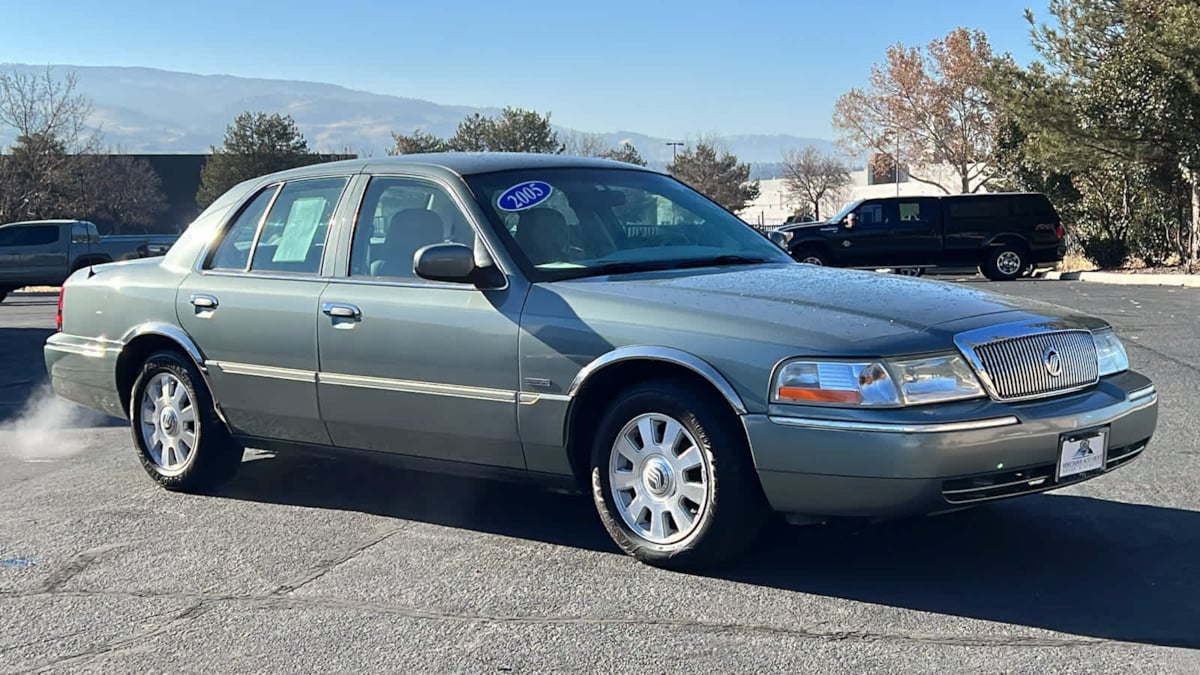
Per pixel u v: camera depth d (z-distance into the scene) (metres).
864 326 4.22
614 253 5.20
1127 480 5.91
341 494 6.15
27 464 7.13
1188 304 15.70
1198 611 4.07
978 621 4.02
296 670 3.79
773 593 4.35
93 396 6.65
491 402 4.86
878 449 4.00
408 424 5.16
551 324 4.70
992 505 5.50
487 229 5.05
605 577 4.60
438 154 5.73
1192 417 7.52
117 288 6.43
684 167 82.81
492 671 3.72
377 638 4.04
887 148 53.78
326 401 5.43
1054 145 23.39
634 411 4.57
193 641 4.08
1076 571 4.53
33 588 4.71
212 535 5.43
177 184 61.59
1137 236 24.98
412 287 5.16
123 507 5.99
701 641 3.90
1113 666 3.60
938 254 24.25
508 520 5.53
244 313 5.72
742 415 4.23
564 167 5.64
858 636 3.90
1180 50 20.66
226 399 5.88
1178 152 22.19
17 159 43.47
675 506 4.52
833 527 5.18
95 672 3.83
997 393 4.17
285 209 5.90
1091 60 25.28
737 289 4.66
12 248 25.20
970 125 51.00
